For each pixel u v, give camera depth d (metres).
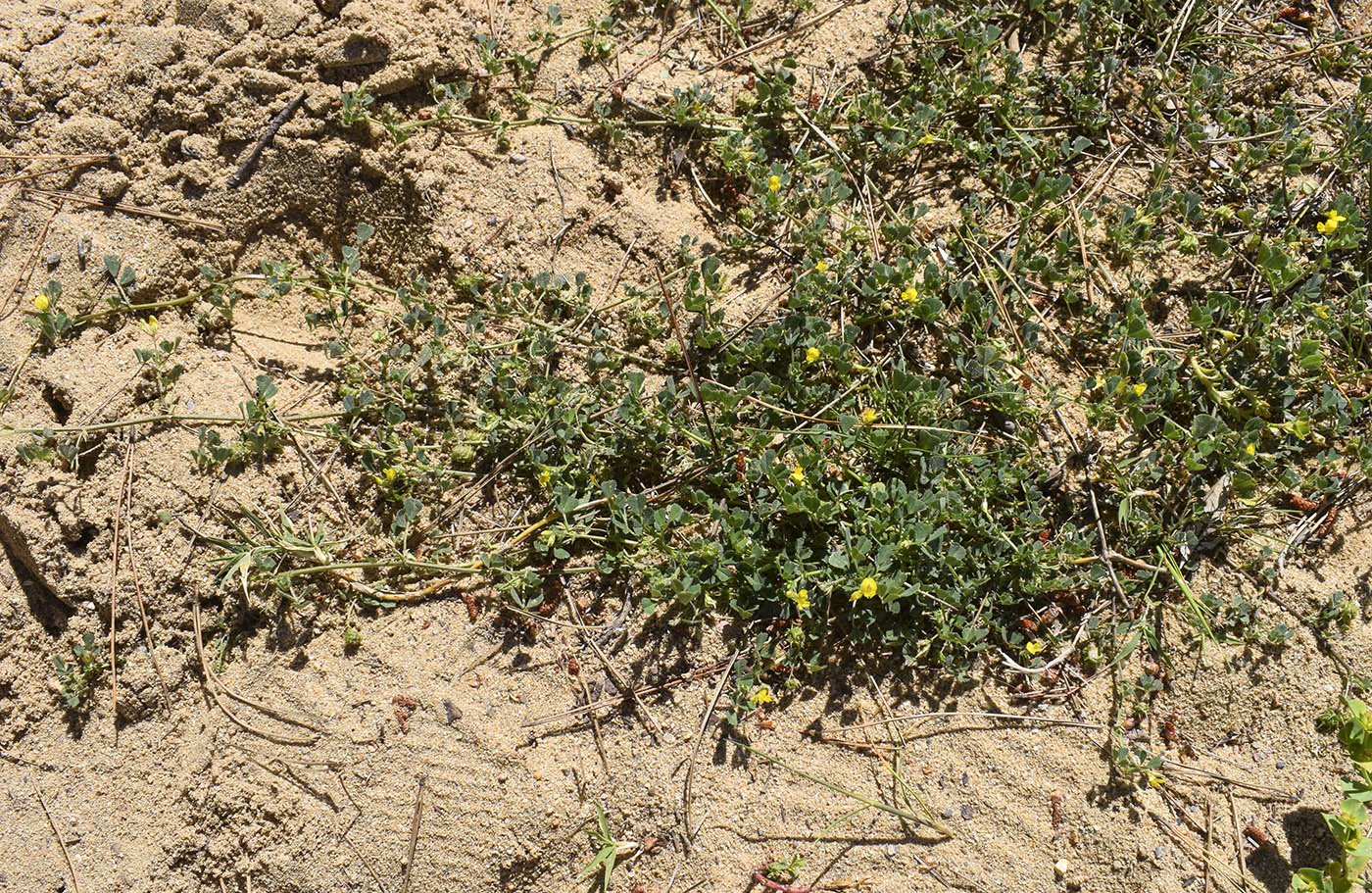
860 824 0.84
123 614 0.85
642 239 0.92
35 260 0.89
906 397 0.87
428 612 0.87
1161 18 0.94
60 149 0.90
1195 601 0.85
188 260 0.91
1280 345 0.88
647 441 0.88
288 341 0.91
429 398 0.90
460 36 0.93
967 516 0.86
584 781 0.84
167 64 0.91
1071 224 0.92
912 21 0.95
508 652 0.86
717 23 0.96
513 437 0.88
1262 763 0.85
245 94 0.91
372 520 0.88
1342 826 0.82
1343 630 0.86
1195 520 0.87
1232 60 0.95
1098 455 0.88
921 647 0.85
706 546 0.85
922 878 0.83
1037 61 0.95
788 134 0.94
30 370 0.87
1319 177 0.93
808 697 0.85
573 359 0.90
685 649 0.86
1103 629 0.86
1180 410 0.89
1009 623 0.86
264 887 0.83
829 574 0.85
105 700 0.85
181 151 0.91
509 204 0.92
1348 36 0.95
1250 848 0.84
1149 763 0.84
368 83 0.91
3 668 0.85
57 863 0.83
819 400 0.89
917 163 0.94
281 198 0.92
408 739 0.84
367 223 0.92
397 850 0.83
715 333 0.89
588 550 0.88
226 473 0.87
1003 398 0.87
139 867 0.83
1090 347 0.90
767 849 0.84
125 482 0.86
